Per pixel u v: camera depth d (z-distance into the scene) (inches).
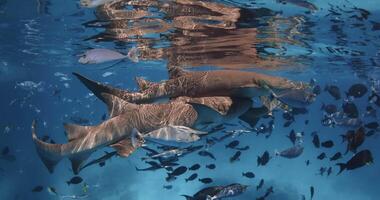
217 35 572.4
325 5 420.5
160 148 231.6
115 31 579.8
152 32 568.1
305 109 494.9
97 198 1073.5
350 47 685.9
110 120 145.6
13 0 454.3
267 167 1397.6
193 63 815.7
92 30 587.5
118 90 163.0
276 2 408.2
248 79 156.3
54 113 3575.3
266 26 518.9
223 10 439.5
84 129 145.6
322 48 697.0
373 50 703.1
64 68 1402.6
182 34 573.3
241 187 361.1
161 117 146.6
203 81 161.6
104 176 1187.9
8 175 1234.0
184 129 144.3
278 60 820.6
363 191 1339.8
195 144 236.7
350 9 433.7
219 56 739.4
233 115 147.0
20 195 1119.0
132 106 149.9
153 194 1139.3
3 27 650.2
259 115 154.0
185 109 147.3
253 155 1531.7
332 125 473.4
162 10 444.5
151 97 173.6
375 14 454.6
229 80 157.8
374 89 529.7
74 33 627.8
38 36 706.8
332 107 490.0
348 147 323.3
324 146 464.1
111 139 141.8
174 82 171.2
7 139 1236.5
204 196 346.6
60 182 1165.7
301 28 532.7
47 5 465.1
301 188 1238.9
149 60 928.3
